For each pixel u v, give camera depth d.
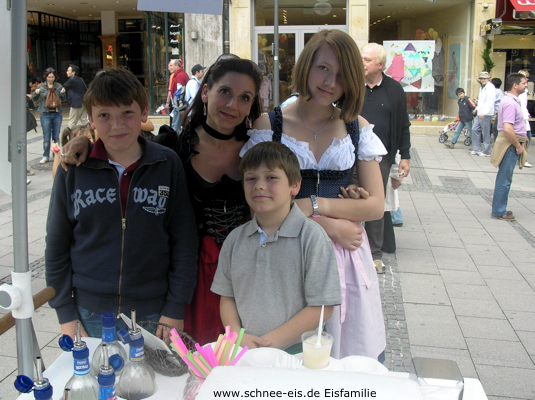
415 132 14.05
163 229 2.07
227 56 2.14
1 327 1.61
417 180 9.16
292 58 13.46
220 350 1.50
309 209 2.06
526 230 6.34
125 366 1.58
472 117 11.94
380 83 4.28
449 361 1.37
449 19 13.80
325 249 1.84
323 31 2.02
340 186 2.15
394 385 1.13
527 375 3.22
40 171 9.55
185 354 1.54
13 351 3.38
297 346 1.90
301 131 2.16
